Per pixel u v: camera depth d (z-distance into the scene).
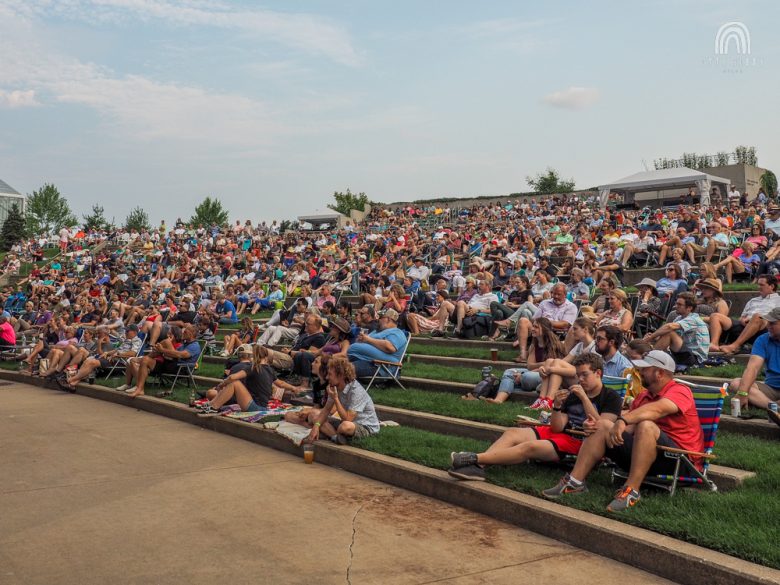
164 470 7.65
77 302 23.03
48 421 10.92
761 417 7.17
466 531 5.55
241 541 5.34
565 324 11.25
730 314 12.96
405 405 9.33
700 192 30.70
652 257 17.47
